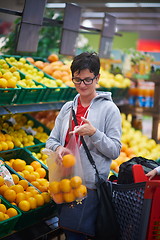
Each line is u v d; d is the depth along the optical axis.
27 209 2.54
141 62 4.88
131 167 2.61
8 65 3.65
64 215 2.34
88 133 2.22
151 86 5.00
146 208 2.18
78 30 3.97
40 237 2.78
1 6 3.73
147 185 2.15
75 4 4.01
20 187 2.68
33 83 3.40
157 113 4.80
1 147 3.17
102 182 2.29
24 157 3.35
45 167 3.23
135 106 5.00
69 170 2.28
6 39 3.99
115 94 4.61
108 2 3.96
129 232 2.30
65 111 2.54
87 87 2.29
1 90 2.91
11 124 3.72
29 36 3.41
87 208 2.32
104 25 4.33
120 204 2.36
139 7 4.17
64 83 3.81
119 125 2.38
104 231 2.28
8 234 2.48
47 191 2.84
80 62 2.25
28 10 3.30
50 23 3.71
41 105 3.42
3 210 2.43
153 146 4.44
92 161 2.31
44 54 4.58
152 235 2.25
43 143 3.56
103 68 5.17
